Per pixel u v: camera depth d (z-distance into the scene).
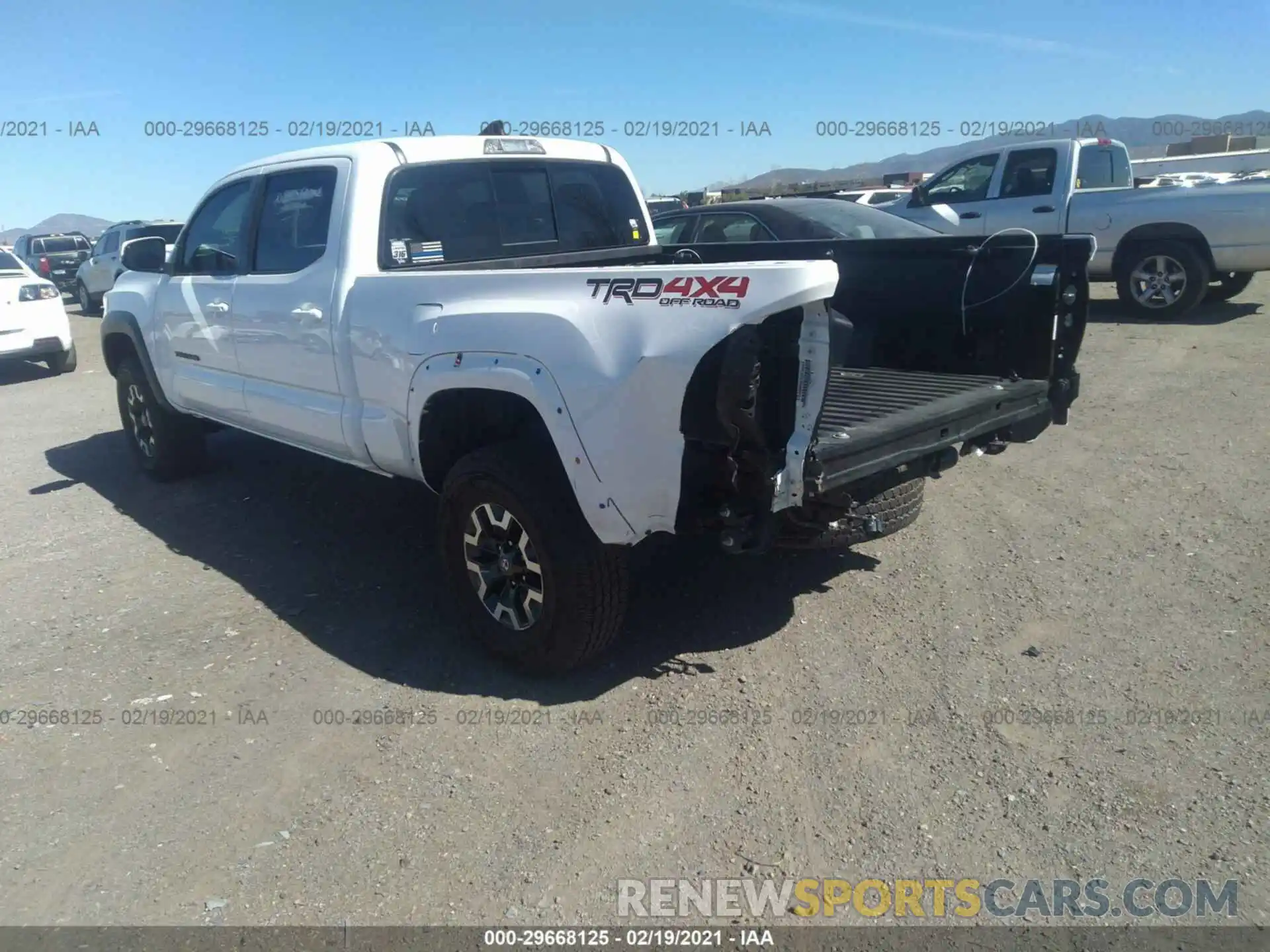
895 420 3.81
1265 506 5.30
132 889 2.80
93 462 7.53
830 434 3.60
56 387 11.14
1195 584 4.42
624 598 3.73
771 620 4.29
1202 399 7.59
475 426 4.12
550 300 3.54
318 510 6.04
